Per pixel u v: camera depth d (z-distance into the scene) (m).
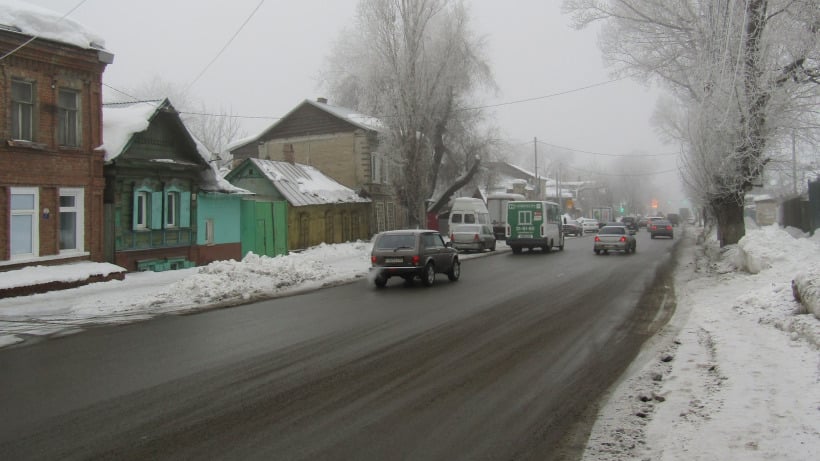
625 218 76.31
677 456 4.69
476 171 40.00
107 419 5.84
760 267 16.50
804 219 32.69
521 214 33.47
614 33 23.94
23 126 17.19
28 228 17.30
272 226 28.64
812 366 6.69
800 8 16.56
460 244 34.25
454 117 37.59
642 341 9.56
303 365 8.05
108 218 19.86
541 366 7.96
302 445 5.15
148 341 9.80
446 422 5.75
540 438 5.32
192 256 23.42
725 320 10.33
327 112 40.19
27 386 7.07
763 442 4.78
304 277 18.75
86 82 18.84
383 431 5.50
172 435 5.39
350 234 36.62
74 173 18.45
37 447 5.11
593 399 6.49
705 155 21.80
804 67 17.52
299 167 36.03
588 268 23.20
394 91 32.41
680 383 6.85
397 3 32.28
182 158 23.14
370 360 8.32
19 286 14.91
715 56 19.36
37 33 17.19
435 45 34.50
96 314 12.81
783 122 18.50
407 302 14.26
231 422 5.75
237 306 13.97
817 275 9.07
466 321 11.50
